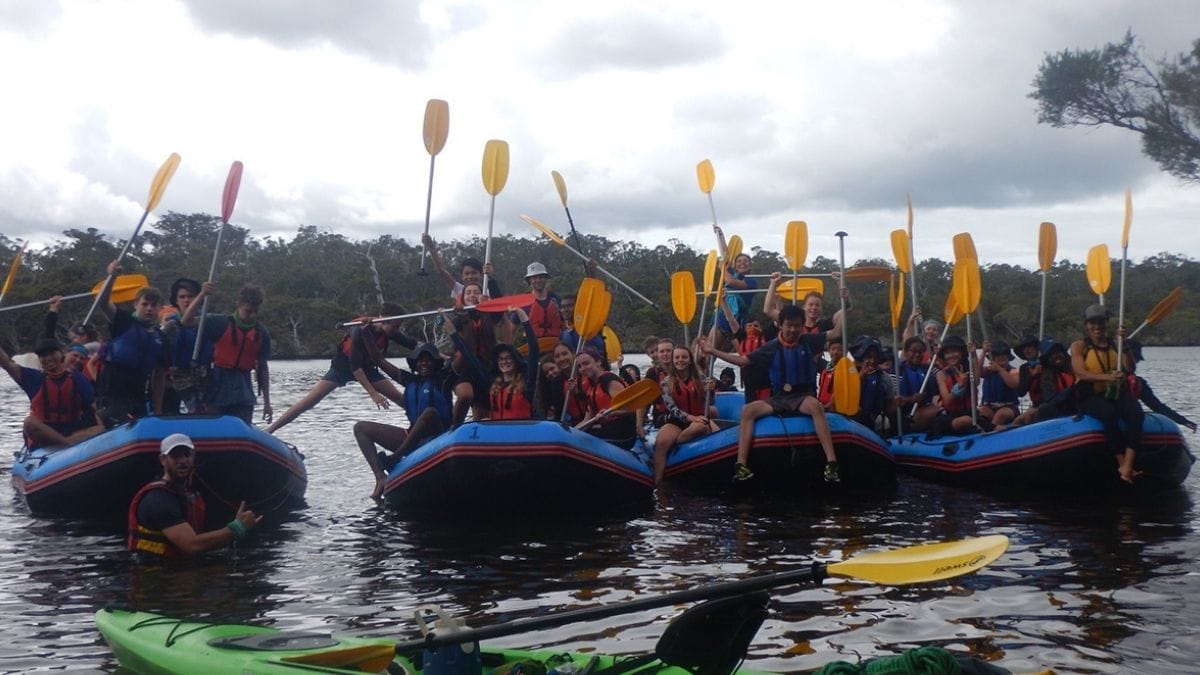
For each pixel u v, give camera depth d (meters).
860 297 33.12
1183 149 23.25
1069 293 40.72
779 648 4.36
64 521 7.54
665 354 9.41
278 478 7.63
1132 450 8.10
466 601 5.20
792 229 10.43
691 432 9.16
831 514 7.66
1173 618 4.70
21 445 12.85
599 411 8.74
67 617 4.91
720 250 11.51
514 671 3.49
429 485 7.63
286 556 6.26
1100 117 23.77
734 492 8.79
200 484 7.32
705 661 3.31
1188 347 46.19
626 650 4.35
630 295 37.03
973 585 5.32
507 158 9.72
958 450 9.06
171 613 5.01
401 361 37.56
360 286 43.69
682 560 6.09
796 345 8.82
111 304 8.07
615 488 7.88
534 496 7.61
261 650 3.76
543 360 9.23
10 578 5.72
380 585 5.54
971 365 9.44
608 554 6.28
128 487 7.31
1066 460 8.26
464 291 9.12
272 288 43.81
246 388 8.19
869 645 4.38
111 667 4.13
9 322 35.44
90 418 8.78
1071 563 5.80
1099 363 8.21
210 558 6.22
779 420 8.58
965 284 9.58
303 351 41.97
